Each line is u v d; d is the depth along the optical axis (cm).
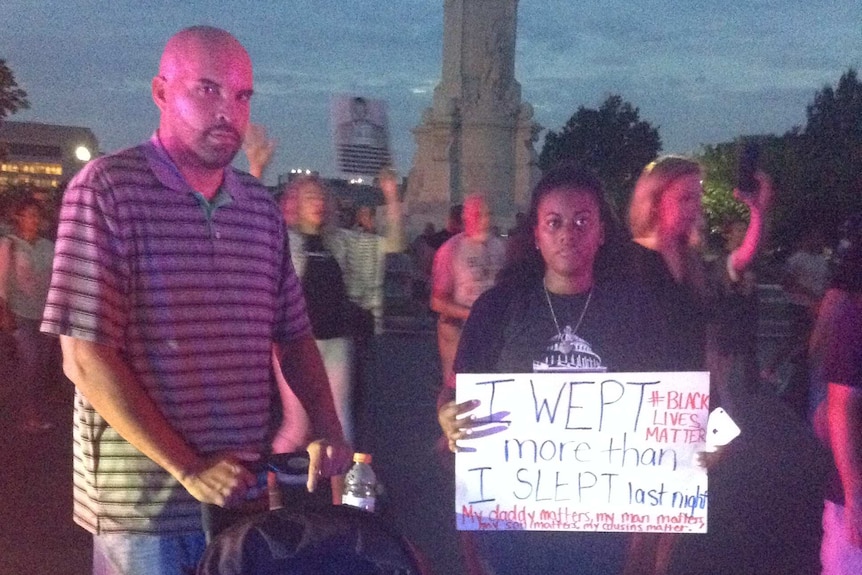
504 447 303
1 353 1188
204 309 256
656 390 297
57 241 247
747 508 641
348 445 269
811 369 358
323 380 293
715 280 530
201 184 259
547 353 311
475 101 2298
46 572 525
